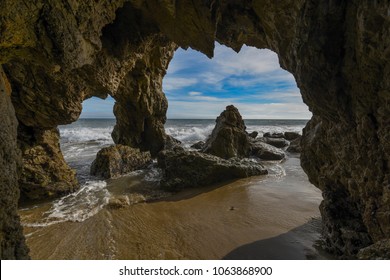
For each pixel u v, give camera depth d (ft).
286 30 25.59
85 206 33.91
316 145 23.29
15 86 33.12
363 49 14.78
